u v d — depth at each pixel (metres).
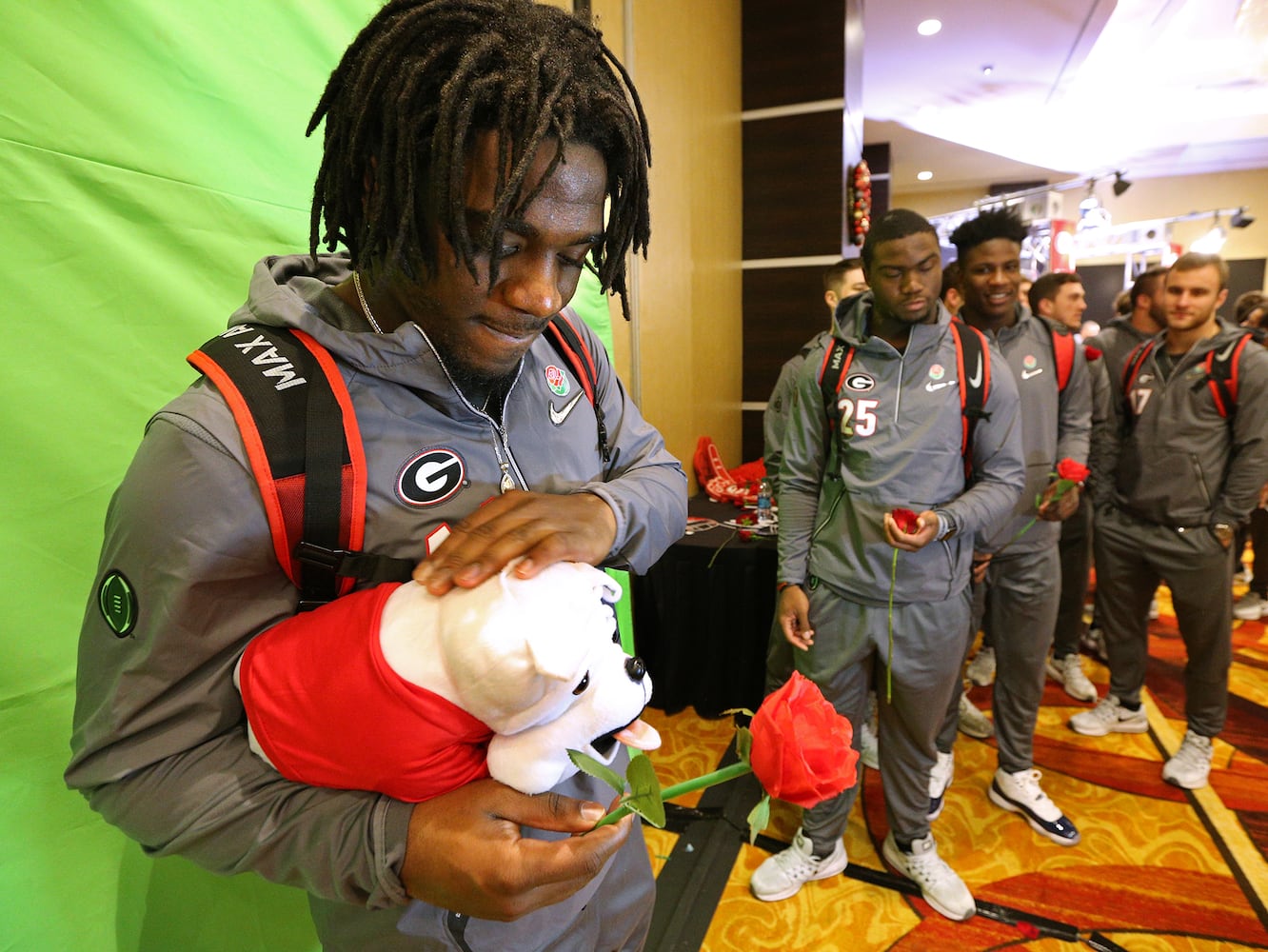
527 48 0.46
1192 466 1.94
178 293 0.87
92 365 0.79
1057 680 2.61
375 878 0.44
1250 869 1.69
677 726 2.31
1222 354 1.88
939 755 1.90
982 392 1.38
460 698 0.43
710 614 2.27
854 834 1.82
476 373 0.55
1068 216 9.66
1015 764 1.88
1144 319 2.34
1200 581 1.96
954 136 7.61
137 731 0.47
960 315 2.18
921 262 1.33
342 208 0.54
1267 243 8.99
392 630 0.45
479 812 0.44
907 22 4.94
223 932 0.91
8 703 0.73
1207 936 1.50
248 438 0.48
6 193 0.72
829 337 1.59
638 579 2.34
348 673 0.44
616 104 0.49
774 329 3.59
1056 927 1.53
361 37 0.52
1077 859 1.73
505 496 0.53
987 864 1.72
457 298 0.50
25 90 0.73
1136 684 2.24
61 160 0.76
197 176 0.88
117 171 0.80
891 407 1.40
